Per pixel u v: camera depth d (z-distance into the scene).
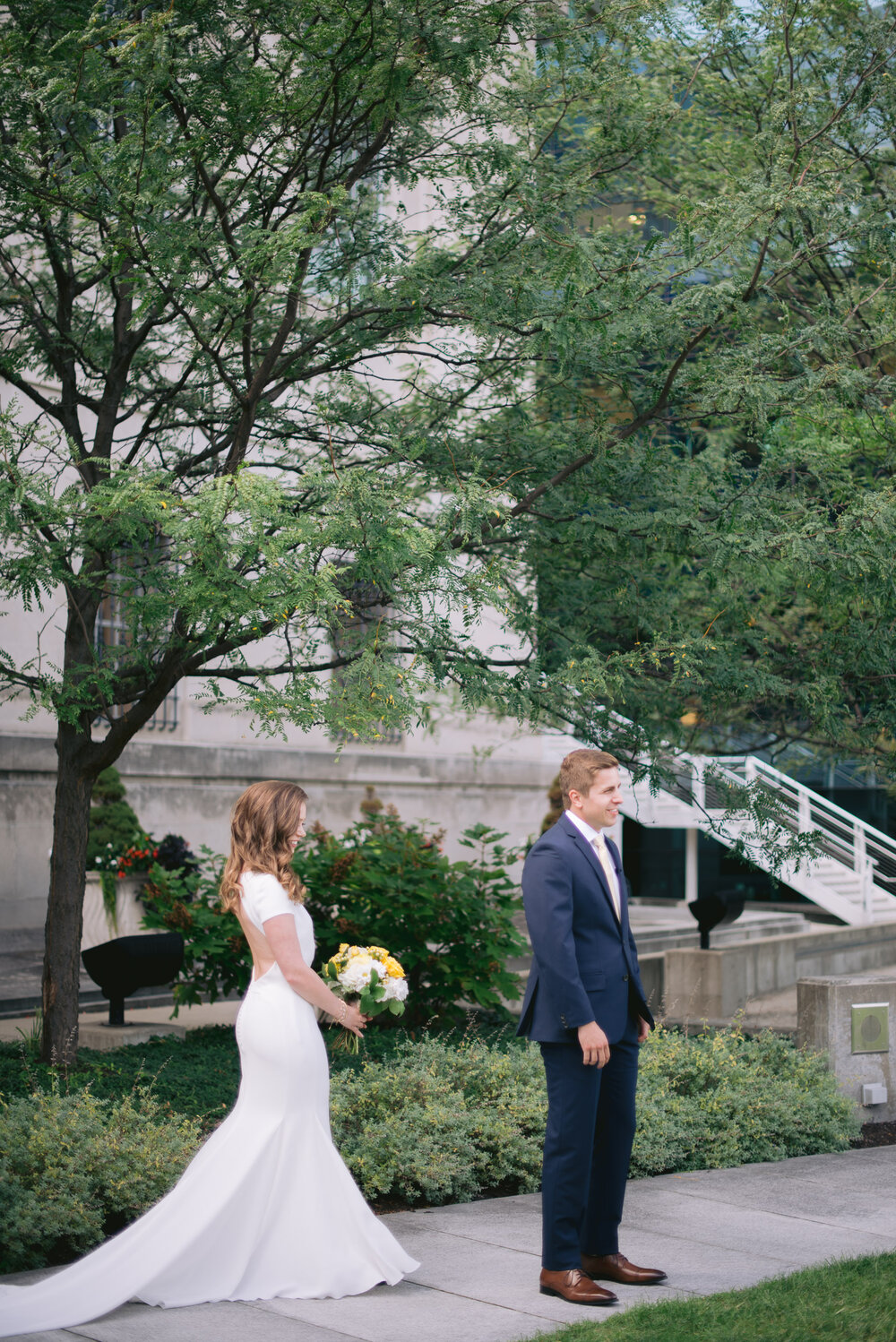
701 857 28.14
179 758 16.84
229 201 8.24
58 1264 5.04
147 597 6.41
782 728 11.05
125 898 14.28
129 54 6.66
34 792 15.25
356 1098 6.63
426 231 8.61
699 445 10.68
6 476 6.20
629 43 8.30
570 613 9.32
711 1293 4.85
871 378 8.49
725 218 7.30
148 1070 8.29
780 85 9.55
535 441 9.06
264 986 4.72
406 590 6.40
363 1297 4.67
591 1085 4.71
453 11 7.41
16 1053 8.62
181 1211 4.59
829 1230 5.78
